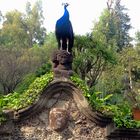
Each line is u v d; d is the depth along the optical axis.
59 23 20.47
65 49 20.53
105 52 47.47
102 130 19.83
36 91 19.69
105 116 19.67
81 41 46.56
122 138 19.80
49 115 19.72
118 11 94.00
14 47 73.75
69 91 19.73
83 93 19.72
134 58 57.94
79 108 19.72
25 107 19.55
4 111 19.41
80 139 19.75
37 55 70.50
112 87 52.53
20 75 61.00
